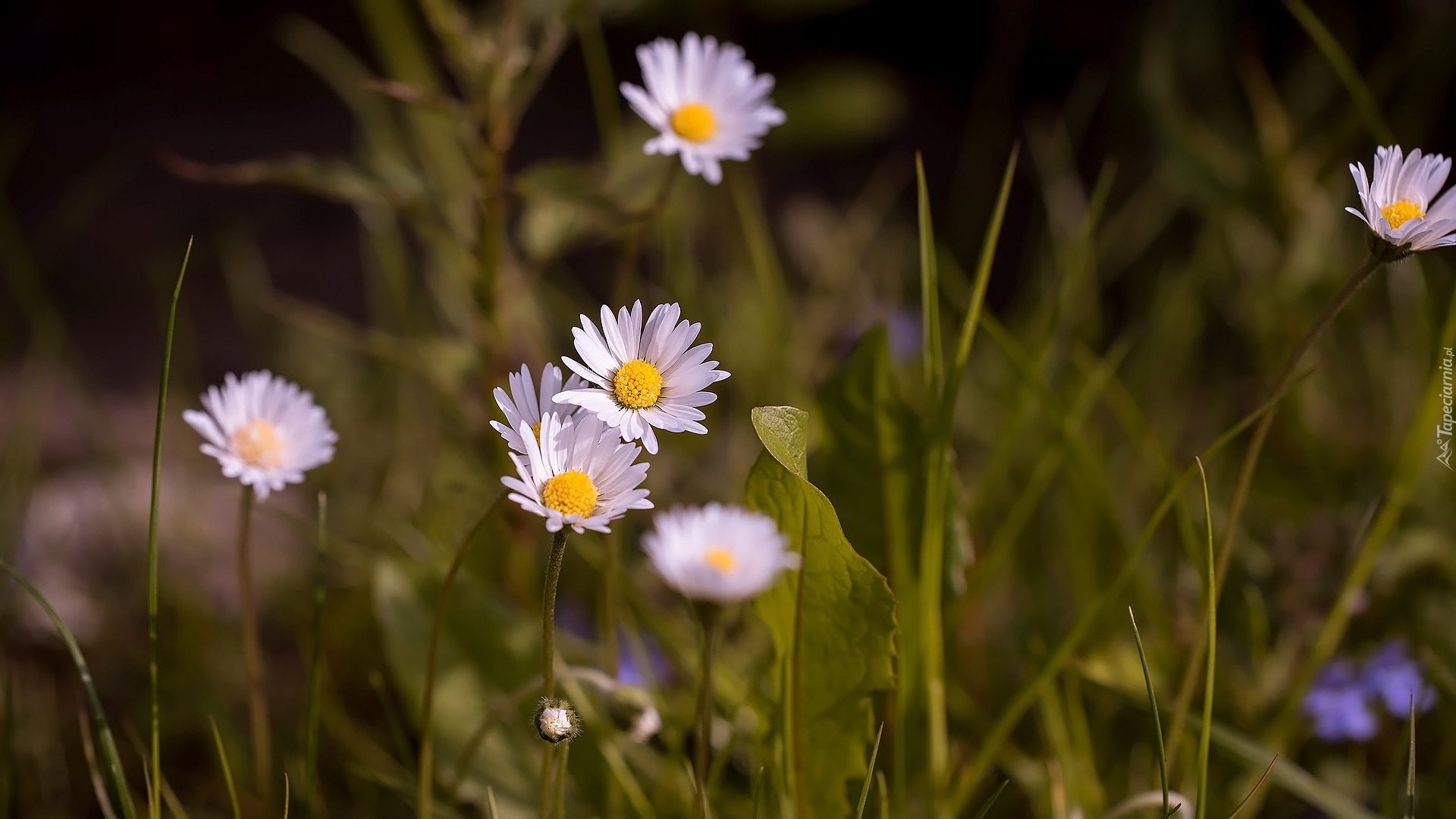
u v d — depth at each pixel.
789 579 0.58
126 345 0.97
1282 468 0.80
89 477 0.80
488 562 0.68
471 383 0.67
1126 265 1.03
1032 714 0.66
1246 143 0.96
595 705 0.62
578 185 0.64
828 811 0.59
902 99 1.29
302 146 1.20
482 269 0.67
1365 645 0.66
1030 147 1.22
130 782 0.66
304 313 0.67
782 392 0.81
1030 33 1.26
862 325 0.91
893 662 0.60
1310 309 0.84
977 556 0.70
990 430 0.84
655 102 0.61
